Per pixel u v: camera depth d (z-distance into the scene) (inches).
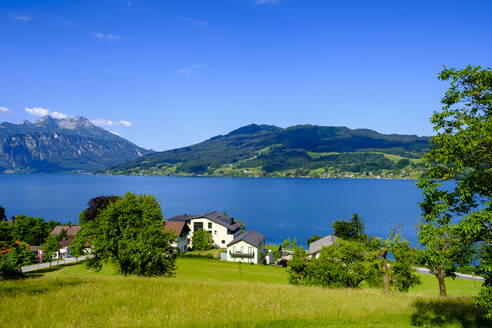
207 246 3371.1
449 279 2145.7
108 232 1352.1
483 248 560.4
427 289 1814.7
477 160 539.2
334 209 7209.6
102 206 3255.4
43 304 689.0
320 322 660.1
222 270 2262.6
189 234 3567.9
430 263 596.1
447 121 584.7
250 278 2020.2
